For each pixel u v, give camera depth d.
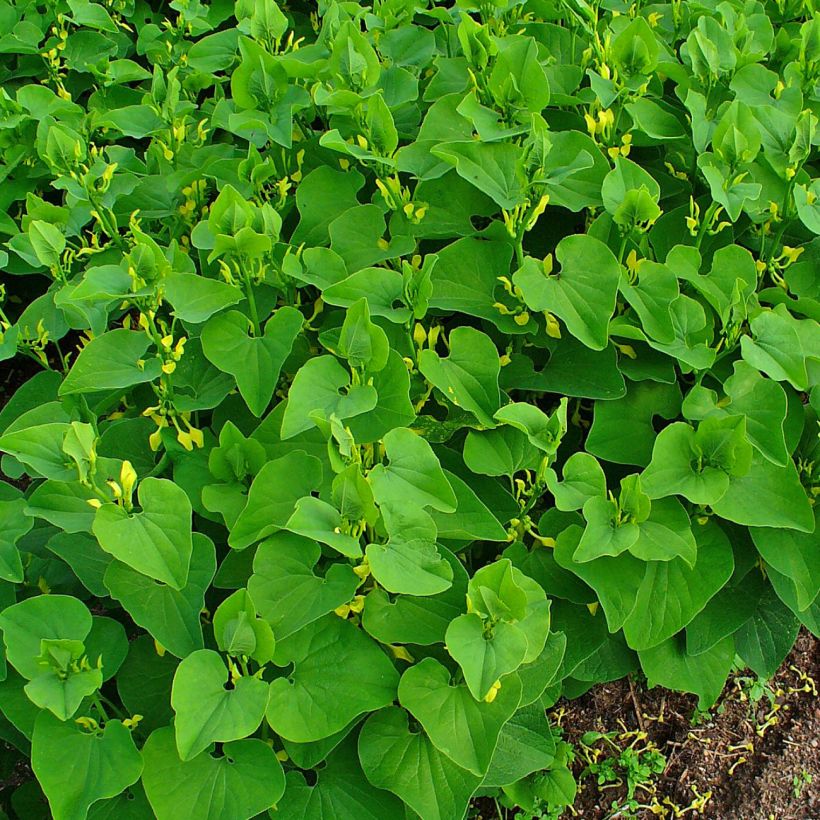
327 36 1.29
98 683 0.83
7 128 1.30
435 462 0.93
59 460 0.89
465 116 1.11
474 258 1.10
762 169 1.18
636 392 1.09
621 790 1.18
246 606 0.83
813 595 1.01
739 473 0.97
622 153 1.16
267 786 0.85
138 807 0.89
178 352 0.99
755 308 1.08
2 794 1.06
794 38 1.39
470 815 1.14
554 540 1.01
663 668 1.07
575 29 1.33
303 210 1.16
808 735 1.23
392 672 0.90
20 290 1.38
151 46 1.50
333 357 0.96
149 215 1.21
